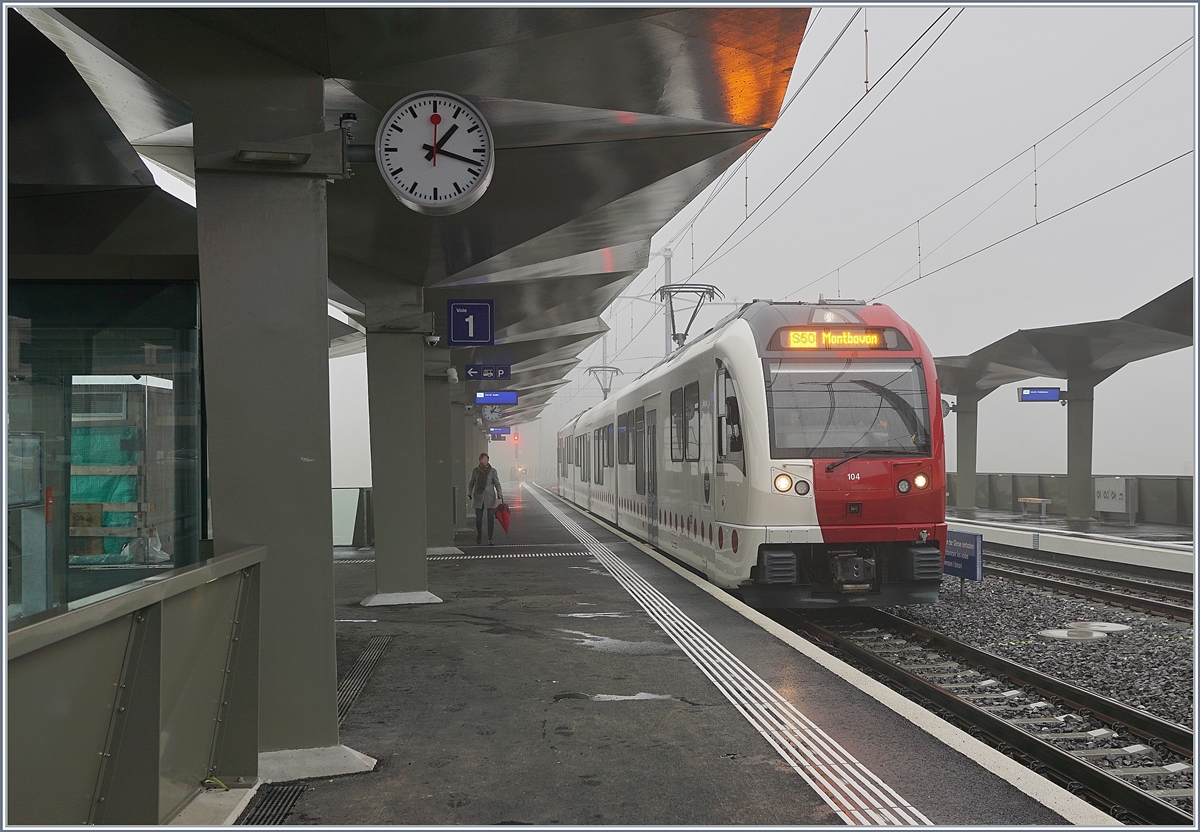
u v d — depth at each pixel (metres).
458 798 4.05
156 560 5.75
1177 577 13.45
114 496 5.73
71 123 5.67
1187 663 7.75
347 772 4.36
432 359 15.11
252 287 4.52
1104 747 5.75
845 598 8.99
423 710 5.44
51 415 5.72
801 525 8.90
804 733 4.94
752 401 9.18
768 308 9.79
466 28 5.52
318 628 4.51
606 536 17.56
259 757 4.37
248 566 4.20
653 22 5.77
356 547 15.59
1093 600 11.12
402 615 8.77
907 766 4.41
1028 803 3.94
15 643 2.24
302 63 4.56
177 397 5.77
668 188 9.72
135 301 5.77
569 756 4.60
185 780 3.66
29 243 6.28
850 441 9.07
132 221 6.35
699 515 11.01
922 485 9.05
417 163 5.70
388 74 6.03
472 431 30.95
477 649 7.16
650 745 4.76
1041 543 16.83
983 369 22.50
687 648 7.15
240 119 4.51
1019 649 8.53
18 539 5.63
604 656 6.88
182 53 4.47
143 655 3.15
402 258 9.54
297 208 4.56
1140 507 21.17
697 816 3.82
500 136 7.54
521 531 19.38
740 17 5.75
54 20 4.54
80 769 2.75
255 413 4.50
